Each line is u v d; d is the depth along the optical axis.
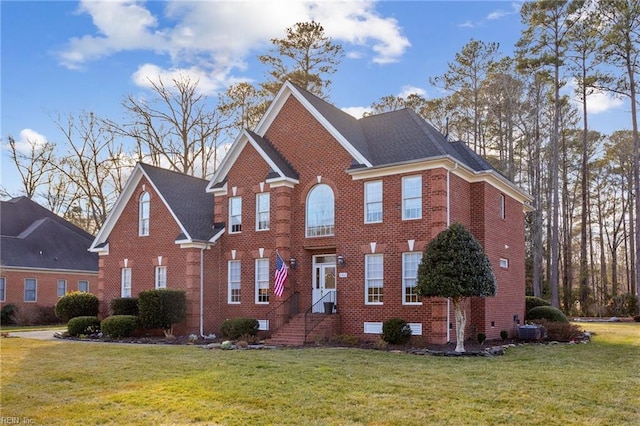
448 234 19.78
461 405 10.91
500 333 24.81
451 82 50.44
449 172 23.03
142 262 29.89
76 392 12.41
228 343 20.62
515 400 11.29
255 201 27.47
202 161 50.81
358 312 23.78
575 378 13.66
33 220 49.66
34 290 43.88
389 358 17.20
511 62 48.47
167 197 29.50
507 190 27.56
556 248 44.03
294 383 12.96
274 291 25.78
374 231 23.73
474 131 50.22
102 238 32.41
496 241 25.70
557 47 44.03
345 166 24.97
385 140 25.67
